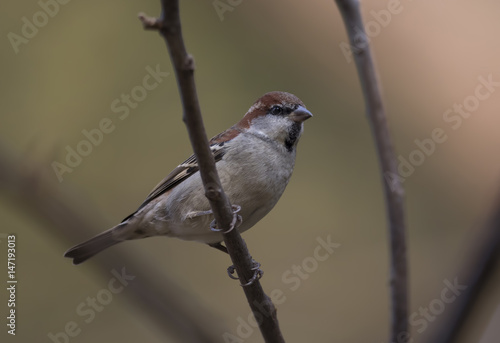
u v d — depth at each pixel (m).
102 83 11.24
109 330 9.46
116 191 10.71
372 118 4.05
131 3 11.72
